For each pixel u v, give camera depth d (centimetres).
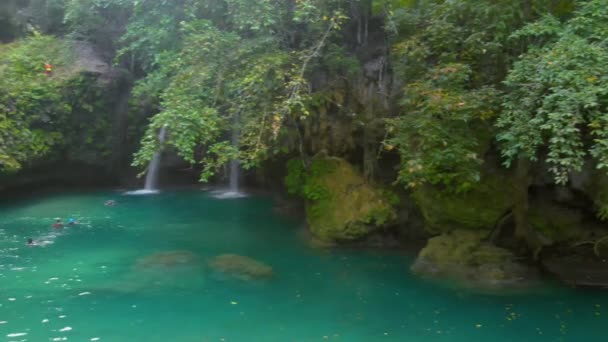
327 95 1219
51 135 1557
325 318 795
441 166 959
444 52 927
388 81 1220
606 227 983
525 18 863
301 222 1343
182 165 1816
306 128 1237
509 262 943
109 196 1675
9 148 1409
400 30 1083
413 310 823
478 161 836
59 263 1028
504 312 812
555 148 653
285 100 942
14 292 880
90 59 1666
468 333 746
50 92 1500
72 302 844
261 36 1047
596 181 888
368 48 1290
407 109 998
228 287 914
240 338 730
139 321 780
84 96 1609
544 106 666
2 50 1602
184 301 855
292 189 1224
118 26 1714
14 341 709
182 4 1201
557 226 985
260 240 1194
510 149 713
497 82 902
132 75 1745
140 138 1764
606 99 659
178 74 1023
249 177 1794
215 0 1141
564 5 859
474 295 877
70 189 1739
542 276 941
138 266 1005
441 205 992
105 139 1712
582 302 845
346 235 1105
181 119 881
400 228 1133
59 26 1792
